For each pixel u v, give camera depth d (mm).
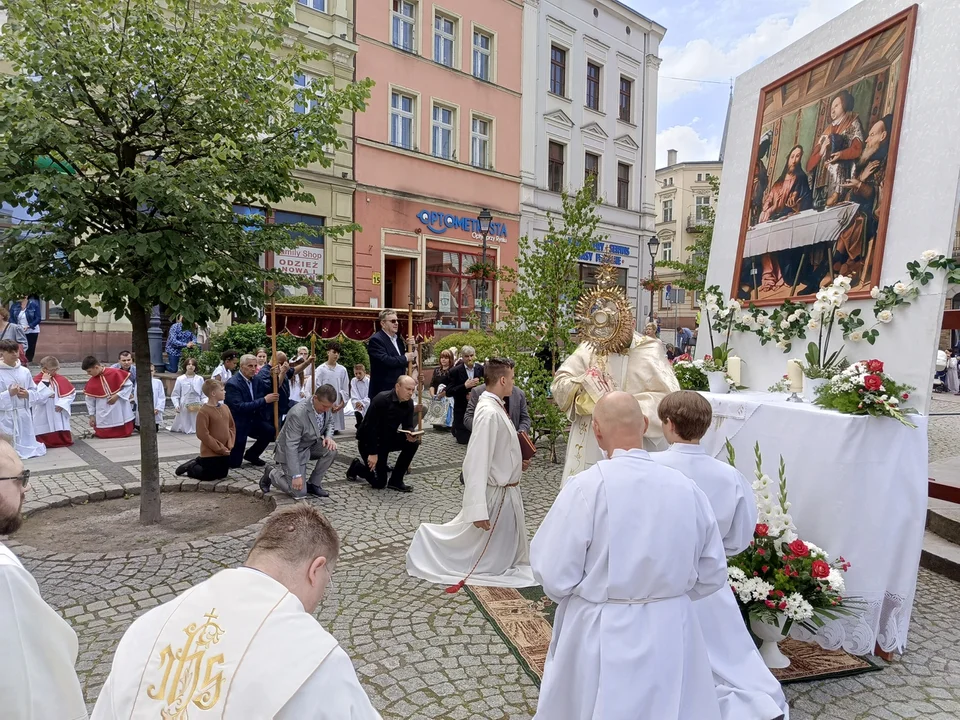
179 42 5004
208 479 6996
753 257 5465
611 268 4668
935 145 3826
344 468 8055
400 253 19938
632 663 2096
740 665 2891
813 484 3621
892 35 4238
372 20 18750
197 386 10320
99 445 9211
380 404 6801
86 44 4797
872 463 3490
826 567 3229
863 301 4141
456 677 3258
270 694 1204
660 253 48000
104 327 14703
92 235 5047
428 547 4609
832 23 4871
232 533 5309
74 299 4742
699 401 2758
